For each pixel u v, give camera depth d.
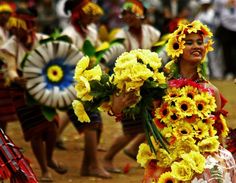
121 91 8.58
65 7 14.50
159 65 8.62
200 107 8.79
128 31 14.64
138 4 14.49
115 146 14.14
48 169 14.30
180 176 8.65
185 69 9.05
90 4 14.22
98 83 8.61
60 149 16.36
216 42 26.88
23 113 13.30
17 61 13.39
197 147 8.75
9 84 13.56
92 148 13.67
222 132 9.04
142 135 14.38
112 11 25.00
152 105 8.87
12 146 9.66
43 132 13.56
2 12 16.23
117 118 8.77
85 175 13.82
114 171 14.19
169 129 8.79
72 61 13.32
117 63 8.53
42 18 25.94
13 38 13.39
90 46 13.47
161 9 26.23
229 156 8.95
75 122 13.55
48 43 13.18
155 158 8.84
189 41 8.96
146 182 8.93
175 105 8.77
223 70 27.12
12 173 9.57
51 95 13.16
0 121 14.95
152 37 14.70
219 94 9.09
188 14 25.38
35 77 13.16
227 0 26.50
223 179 8.74
